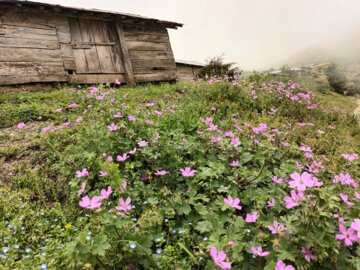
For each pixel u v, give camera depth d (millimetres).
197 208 2551
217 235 2090
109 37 11031
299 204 1949
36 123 5250
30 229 2633
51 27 9578
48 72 9281
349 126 7426
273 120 6145
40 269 1952
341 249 1887
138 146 3518
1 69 8406
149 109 4941
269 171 3303
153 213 2375
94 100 4766
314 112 7539
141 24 11984
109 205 2539
